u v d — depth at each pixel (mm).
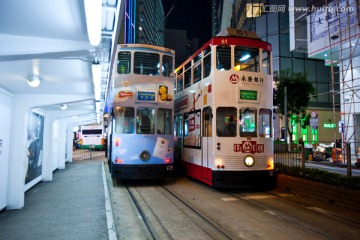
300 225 6492
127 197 9688
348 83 16906
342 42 15695
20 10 3953
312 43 17969
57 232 5891
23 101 8289
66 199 8906
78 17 4145
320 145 20953
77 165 18766
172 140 11938
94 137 38562
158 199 9273
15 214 7219
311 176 9359
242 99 10188
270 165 10305
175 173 14625
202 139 11062
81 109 13867
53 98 9086
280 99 28000
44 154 12391
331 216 7180
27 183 10094
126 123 11477
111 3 3660
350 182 7977
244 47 10531
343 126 15867
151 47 12070
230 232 6066
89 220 6719
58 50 5027
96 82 7281
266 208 8016
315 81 35281
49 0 3658
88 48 5176
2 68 6344
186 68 13594
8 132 7770
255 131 10250
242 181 9828
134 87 11680
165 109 12000
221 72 10250
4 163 7492
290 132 27953
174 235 5926
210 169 10188
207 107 10648
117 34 4230
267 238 5707
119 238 5840
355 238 5684
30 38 4957
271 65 10875
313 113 15672
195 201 8961
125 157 11234
